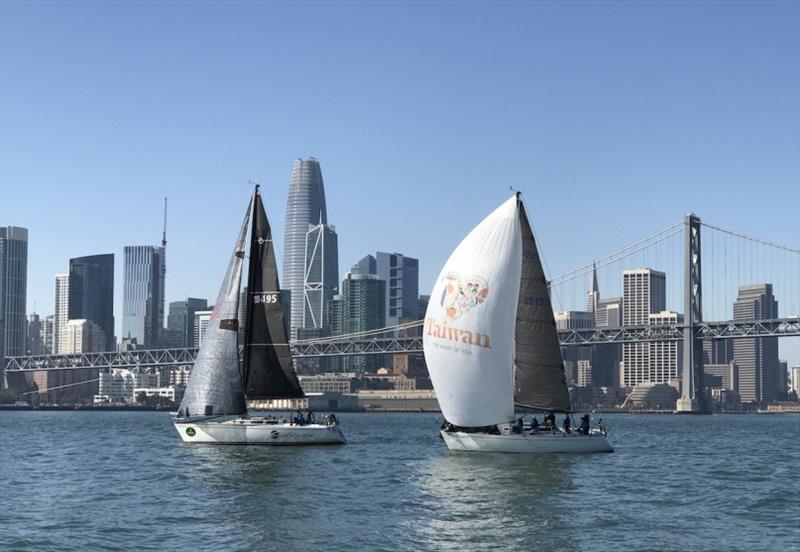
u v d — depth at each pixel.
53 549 30.31
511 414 57.94
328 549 30.20
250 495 41.44
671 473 52.09
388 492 42.41
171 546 30.66
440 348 57.81
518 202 58.84
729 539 32.09
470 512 37.00
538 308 59.25
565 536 32.38
